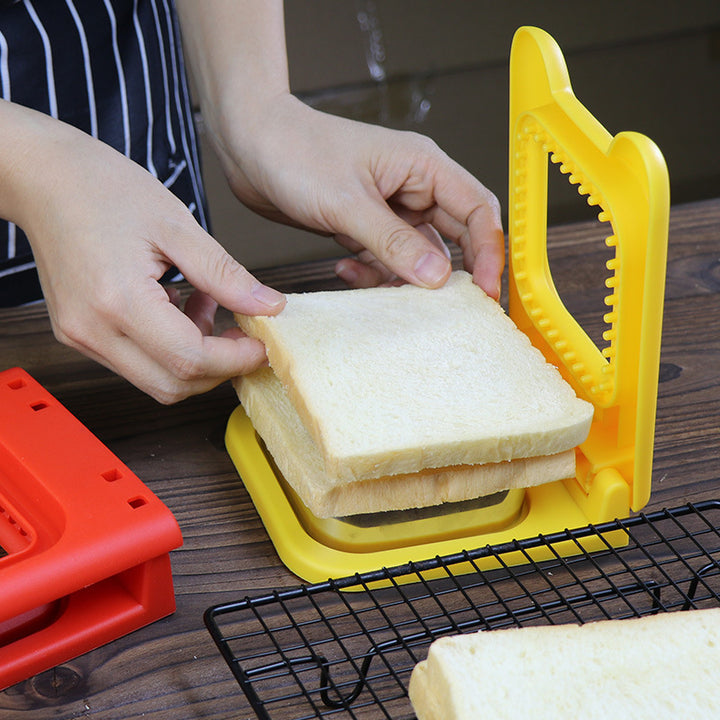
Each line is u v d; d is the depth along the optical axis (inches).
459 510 28.6
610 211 25.3
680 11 102.4
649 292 24.7
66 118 42.5
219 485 31.3
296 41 91.2
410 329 32.2
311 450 28.4
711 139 96.8
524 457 27.4
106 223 30.1
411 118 93.0
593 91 99.3
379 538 27.9
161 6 45.9
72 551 24.1
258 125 39.8
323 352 30.2
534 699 20.4
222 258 30.7
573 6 98.8
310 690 22.9
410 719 22.5
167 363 30.7
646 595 26.1
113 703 23.5
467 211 37.0
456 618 25.7
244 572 27.7
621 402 27.8
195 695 23.7
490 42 97.5
